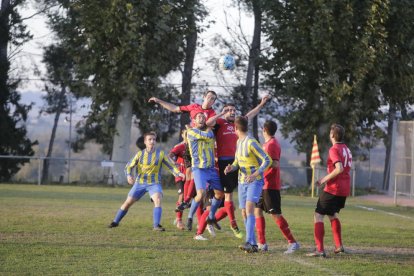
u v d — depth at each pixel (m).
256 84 77.81
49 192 51.22
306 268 20.47
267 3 68.62
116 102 66.00
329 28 63.97
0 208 35.97
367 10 65.00
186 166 30.86
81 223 29.89
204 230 27.84
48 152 81.88
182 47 69.25
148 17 64.44
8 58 78.62
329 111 65.44
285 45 68.38
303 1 65.94
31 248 22.44
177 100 76.12
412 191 51.94
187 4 66.62
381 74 66.25
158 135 76.75
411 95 68.81
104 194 51.31
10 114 77.38
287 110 71.38
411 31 67.94
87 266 19.58
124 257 21.30
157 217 28.50
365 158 75.25
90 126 76.19
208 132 26.80
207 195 28.78
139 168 28.81
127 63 63.69
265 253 23.47
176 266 20.00
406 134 52.72
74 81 68.94
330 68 65.06
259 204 24.19
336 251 24.11
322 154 67.75
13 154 75.12
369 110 66.88
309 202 52.56
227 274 18.95
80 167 88.56
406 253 24.61
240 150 23.75
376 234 30.11
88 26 64.25
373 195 67.25
